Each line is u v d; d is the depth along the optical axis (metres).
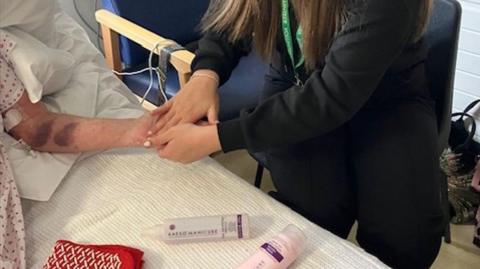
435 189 1.23
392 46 0.97
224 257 0.98
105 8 1.81
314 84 1.02
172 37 1.91
